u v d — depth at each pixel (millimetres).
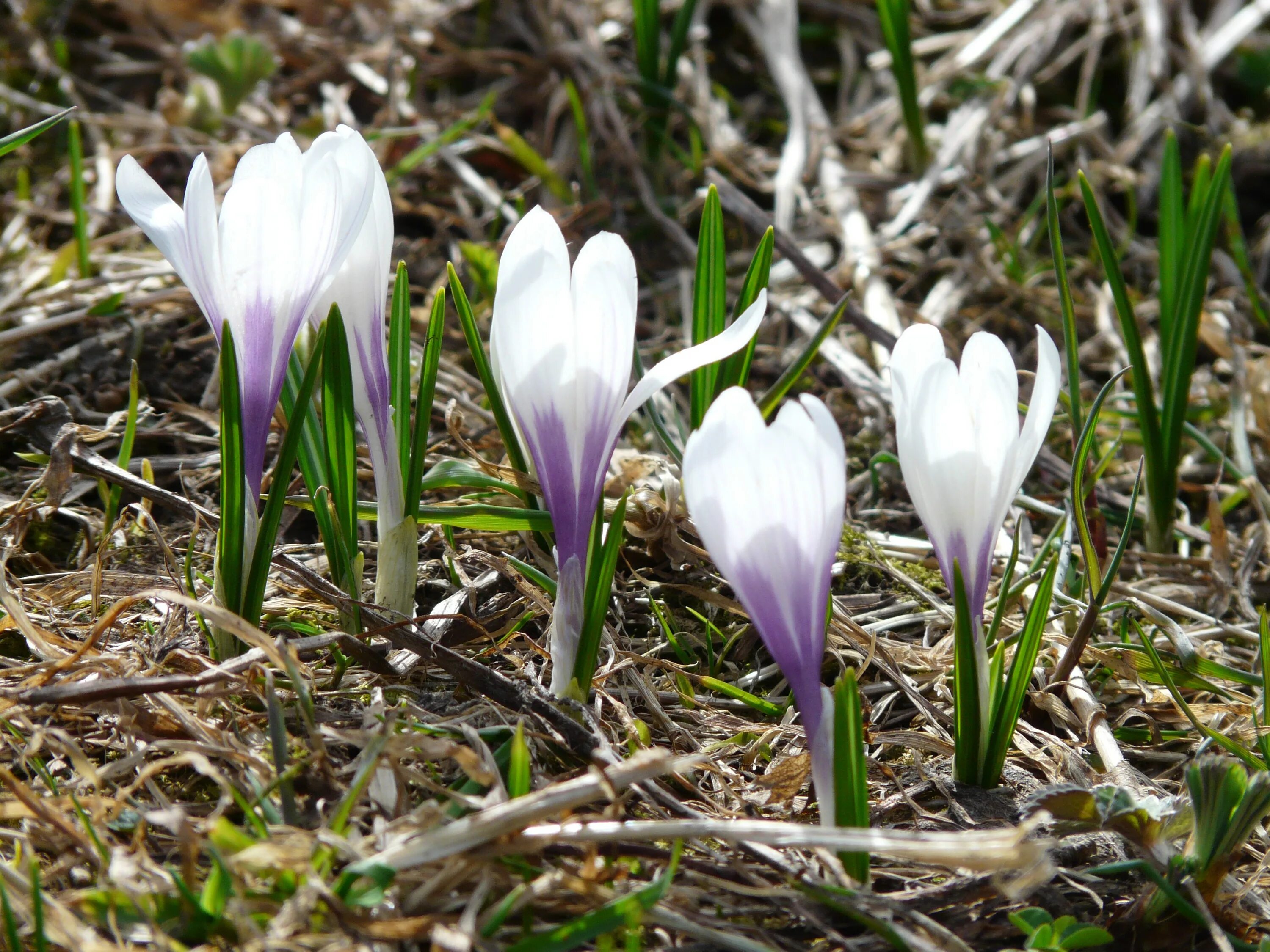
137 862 507
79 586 569
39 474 614
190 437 624
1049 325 781
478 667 534
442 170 861
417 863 498
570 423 521
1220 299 808
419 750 519
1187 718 570
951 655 581
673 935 512
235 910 493
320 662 557
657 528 593
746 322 517
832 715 508
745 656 583
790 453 492
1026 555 620
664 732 557
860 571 614
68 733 536
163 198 530
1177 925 520
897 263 835
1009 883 504
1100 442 670
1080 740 562
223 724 536
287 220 519
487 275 672
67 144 866
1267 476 661
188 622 558
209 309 528
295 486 606
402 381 562
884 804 539
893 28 851
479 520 562
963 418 510
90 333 655
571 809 519
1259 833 542
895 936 502
